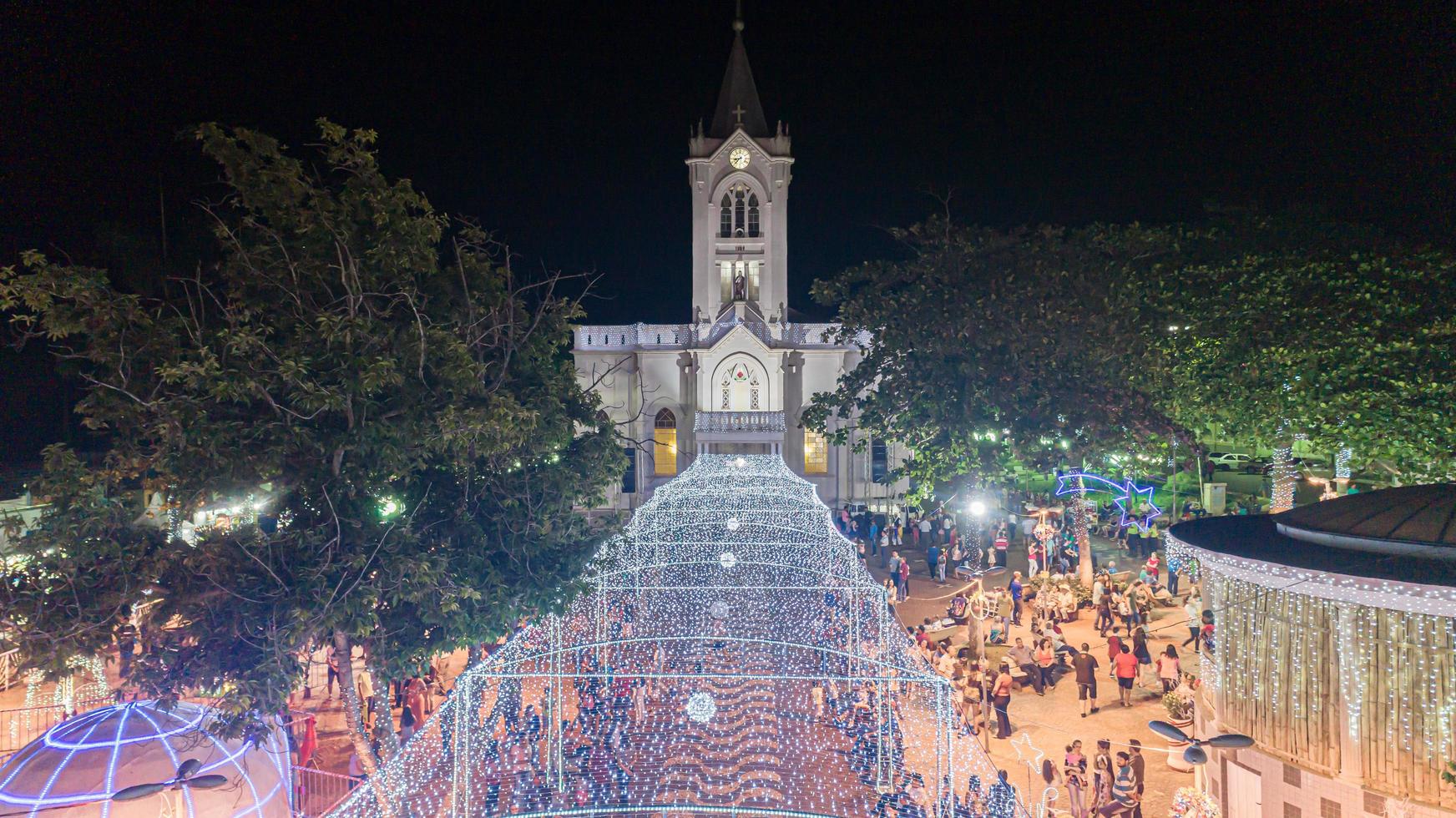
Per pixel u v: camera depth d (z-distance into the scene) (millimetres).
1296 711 13375
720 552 34688
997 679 21406
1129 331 27719
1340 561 13266
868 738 20500
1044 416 26781
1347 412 24125
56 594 13625
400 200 16016
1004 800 16188
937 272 29516
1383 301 25484
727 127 62469
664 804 17953
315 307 15883
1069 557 37719
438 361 15336
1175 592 33062
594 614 26578
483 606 15930
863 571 29906
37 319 14477
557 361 18578
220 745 14516
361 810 15961
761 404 56969
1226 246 31219
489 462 16797
